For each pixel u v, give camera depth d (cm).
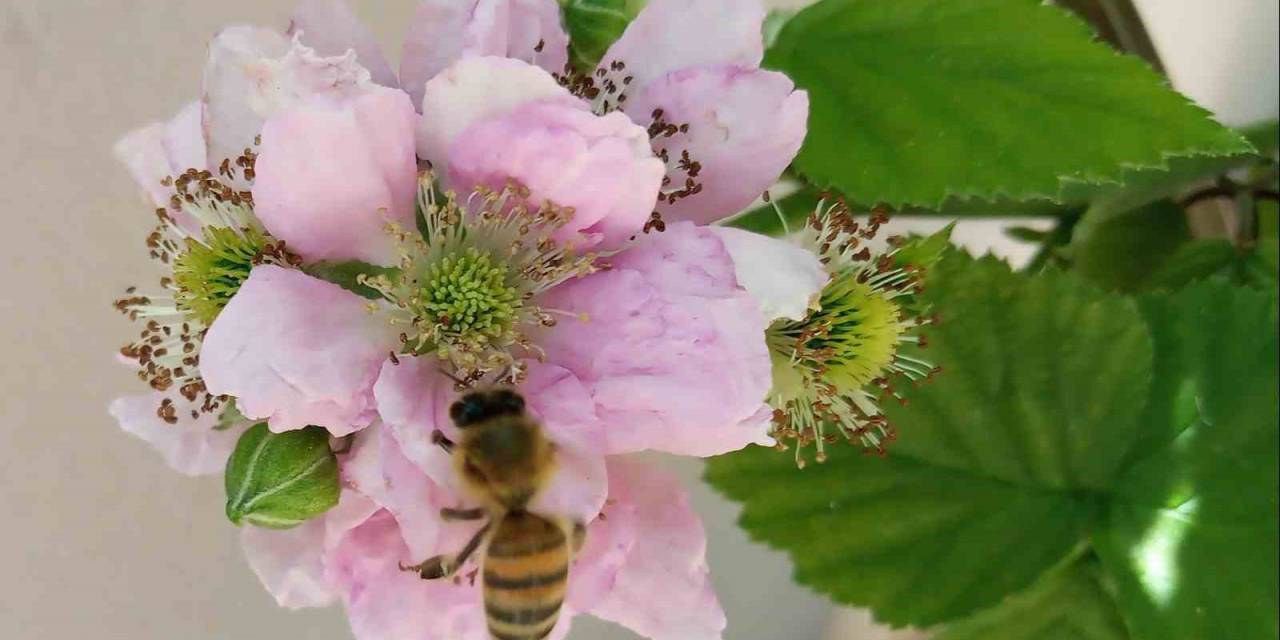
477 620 15
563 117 14
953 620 19
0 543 18
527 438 15
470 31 15
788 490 19
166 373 15
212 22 19
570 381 15
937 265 19
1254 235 20
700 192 15
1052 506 19
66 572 19
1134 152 18
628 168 14
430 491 14
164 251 15
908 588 19
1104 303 19
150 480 19
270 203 14
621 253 15
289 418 14
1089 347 19
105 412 19
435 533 14
